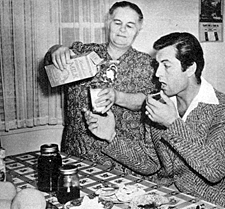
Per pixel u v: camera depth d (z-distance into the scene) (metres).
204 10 2.92
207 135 1.49
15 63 2.28
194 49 1.49
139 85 2.08
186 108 1.58
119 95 1.92
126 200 1.24
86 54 1.70
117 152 1.67
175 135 1.40
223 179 1.52
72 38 2.44
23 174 1.56
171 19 2.79
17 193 1.14
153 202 1.21
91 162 1.71
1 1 2.19
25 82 2.35
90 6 2.44
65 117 2.45
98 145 1.93
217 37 3.01
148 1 2.66
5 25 2.22
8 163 1.72
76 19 2.43
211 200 1.50
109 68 2.02
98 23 2.48
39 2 2.31
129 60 2.08
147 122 1.71
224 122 1.46
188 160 1.39
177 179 1.58
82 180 1.47
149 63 2.08
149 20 2.69
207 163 1.37
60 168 1.26
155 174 1.76
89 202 1.18
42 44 2.36
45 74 2.39
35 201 1.08
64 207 1.18
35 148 2.45
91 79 2.02
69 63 1.65
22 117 2.37
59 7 2.38
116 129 2.01
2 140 2.32
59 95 2.45
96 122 1.66
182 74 1.51
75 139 2.05
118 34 2.01
